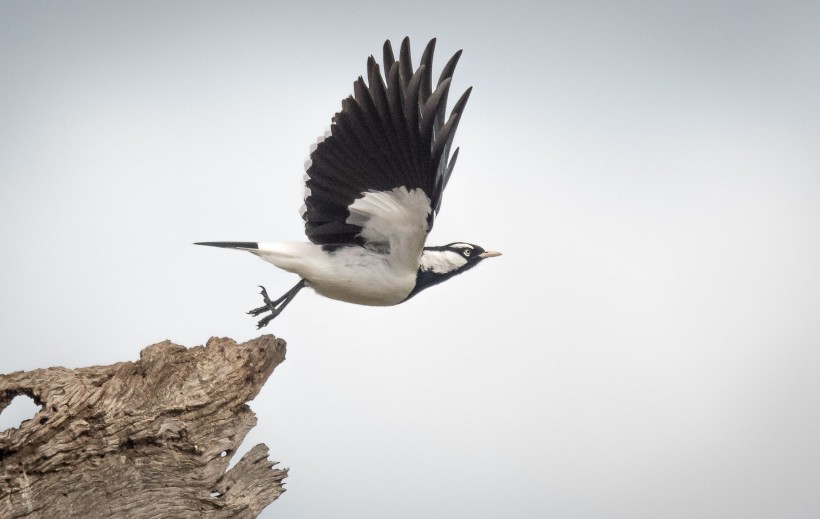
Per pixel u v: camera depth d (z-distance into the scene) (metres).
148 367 11.93
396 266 13.77
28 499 11.07
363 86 12.68
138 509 11.62
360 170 13.01
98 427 11.44
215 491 12.05
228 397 12.09
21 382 11.46
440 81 13.94
